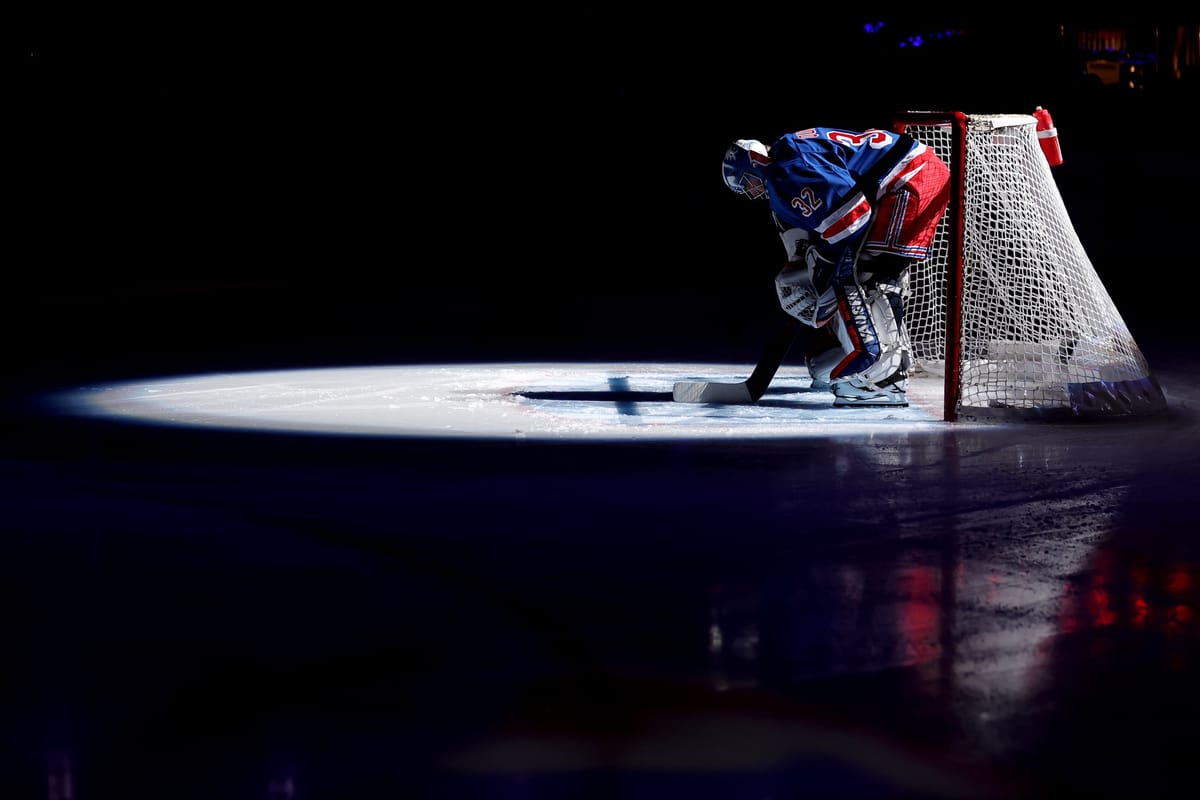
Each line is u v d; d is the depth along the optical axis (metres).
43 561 5.93
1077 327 10.92
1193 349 13.65
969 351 11.16
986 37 39.28
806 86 38.47
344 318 17.88
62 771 3.76
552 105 34.94
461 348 14.79
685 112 36.62
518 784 3.66
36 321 17.50
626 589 5.44
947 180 10.68
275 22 31.88
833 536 6.30
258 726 4.05
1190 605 5.21
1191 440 8.90
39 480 7.66
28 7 29.72
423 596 5.36
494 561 5.88
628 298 19.89
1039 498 7.12
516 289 21.25
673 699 4.25
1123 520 6.61
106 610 5.22
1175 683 4.37
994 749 3.86
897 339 10.59
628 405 10.61
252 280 22.78
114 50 30.48
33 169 28.45
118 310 18.81
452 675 4.47
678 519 6.63
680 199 31.70
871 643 4.77
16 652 4.74
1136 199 29.16
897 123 10.80
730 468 7.93
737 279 22.31
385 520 6.63
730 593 5.39
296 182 30.80
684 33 36.72
